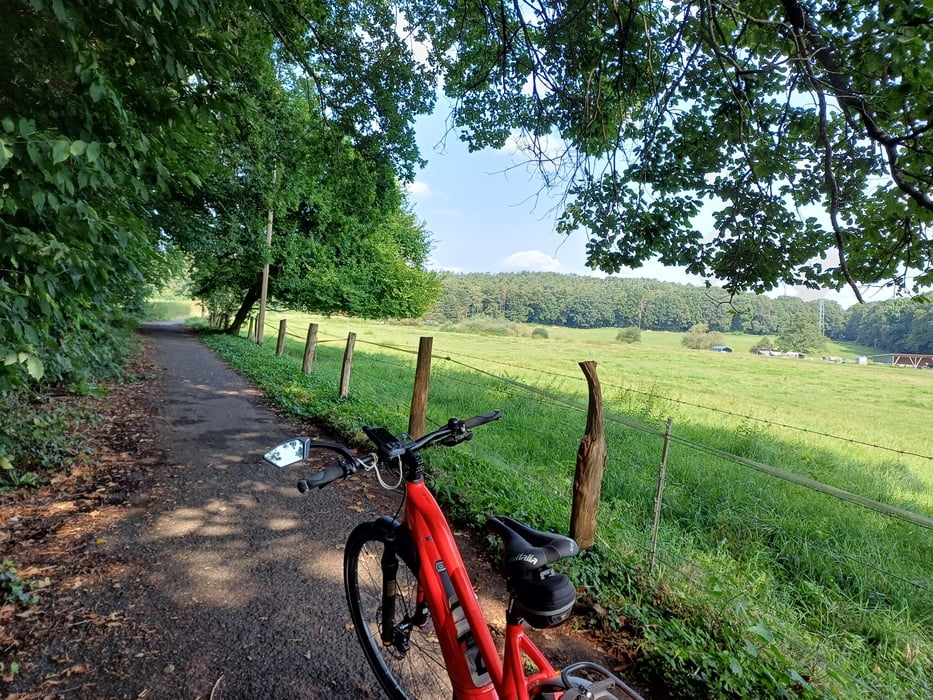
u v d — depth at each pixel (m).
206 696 2.31
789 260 5.23
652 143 5.16
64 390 7.76
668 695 2.47
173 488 4.80
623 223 5.54
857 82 4.14
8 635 2.61
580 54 5.37
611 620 2.97
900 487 7.43
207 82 4.13
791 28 3.75
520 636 1.56
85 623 2.76
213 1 3.53
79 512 4.12
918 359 50.00
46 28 3.20
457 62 7.20
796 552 4.77
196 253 17.80
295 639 2.74
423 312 29.14
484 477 5.14
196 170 5.63
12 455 4.53
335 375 12.55
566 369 22.38
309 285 23.19
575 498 3.71
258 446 6.39
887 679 2.89
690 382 22.44
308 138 9.77
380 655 2.41
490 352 31.88
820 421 13.71
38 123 3.34
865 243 4.96
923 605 3.92
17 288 3.35
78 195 3.85
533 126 6.00
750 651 2.53
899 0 3.08
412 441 2.09
